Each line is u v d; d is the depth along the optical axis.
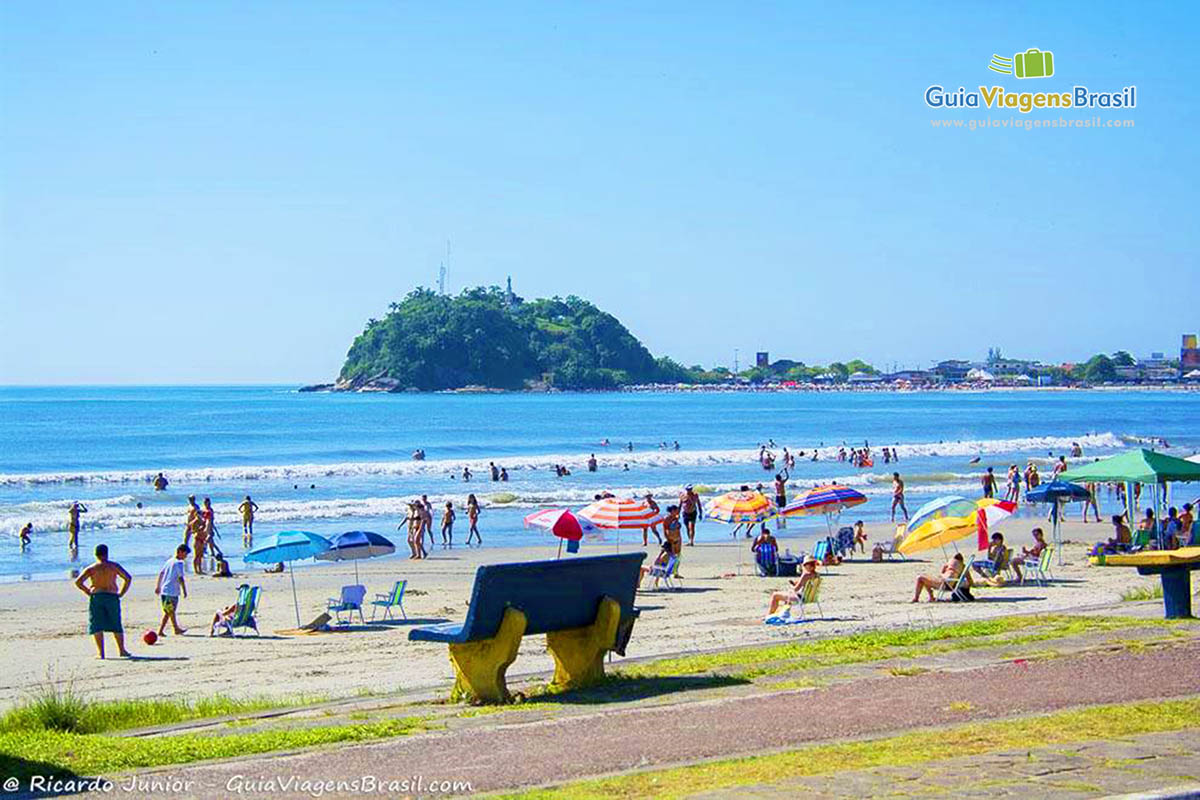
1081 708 9.45
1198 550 16.05
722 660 13.24
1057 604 21.69
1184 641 12.80
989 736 8.37
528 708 10.77
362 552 23.53
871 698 10.20
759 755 8.24
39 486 67.25
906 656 12.58
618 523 26.98
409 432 128.62
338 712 11.59
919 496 56.69
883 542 37.00
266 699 14.06
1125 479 23.70
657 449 103.50
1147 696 9.92
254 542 41.38
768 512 31.11
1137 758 7.57
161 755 9.07
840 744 8.44
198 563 32.53
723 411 196.25
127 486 67.50
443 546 40.34
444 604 25.80
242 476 71.88
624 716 9.92
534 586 11.60
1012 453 93.25
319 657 19.25
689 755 8.41
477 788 7.72
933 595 23.62
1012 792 6.80
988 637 13.90
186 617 24.44
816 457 83.31
